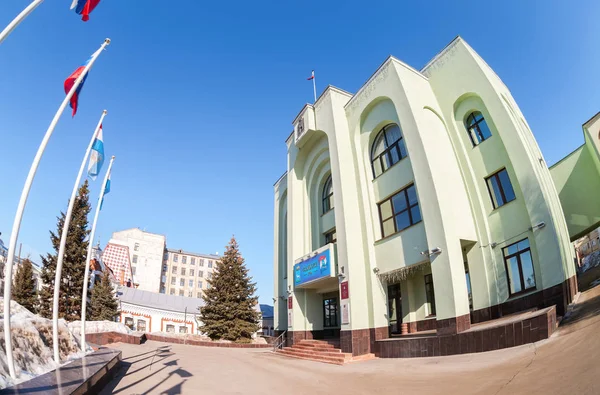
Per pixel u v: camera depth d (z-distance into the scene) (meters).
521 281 13.90
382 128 19.06
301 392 9.39
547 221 13.11
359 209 18.56
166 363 15.18
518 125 15.26
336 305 22.33
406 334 17.34
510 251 14.48
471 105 16.66
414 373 10.39
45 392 5.80
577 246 31.91
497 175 15.52
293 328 21.56
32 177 7.87
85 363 9.77
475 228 15.68
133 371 12.59
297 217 23.59
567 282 12.64
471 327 12.96
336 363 15.08
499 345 10.75
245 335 31.56
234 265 33.44
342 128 20.19
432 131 16.44
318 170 23.67
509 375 7.76
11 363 6.78
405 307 18.22
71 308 26.91
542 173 14.71
